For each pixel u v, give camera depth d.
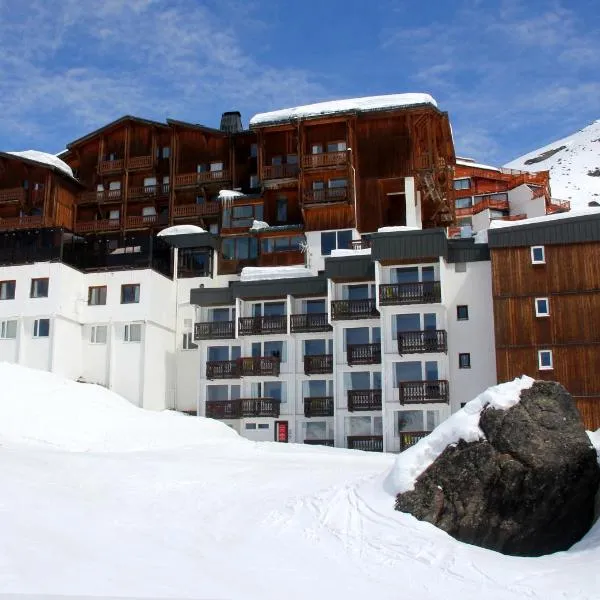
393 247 42.72
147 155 69.50
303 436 46.09
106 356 54.25
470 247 42.84
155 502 23.06
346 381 44.56
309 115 57.94
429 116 58.03
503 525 19.83
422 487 20.64
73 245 57.31
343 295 46.00
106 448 33.22
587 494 20.48
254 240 59.38
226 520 21.42
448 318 42.28
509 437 20.62
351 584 16.23
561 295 39.47
